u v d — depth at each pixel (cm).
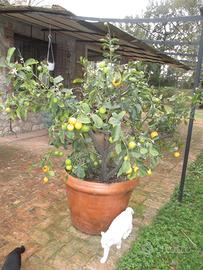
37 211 333
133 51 852
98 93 247
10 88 517
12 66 230
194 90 320
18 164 484
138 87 257
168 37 1098
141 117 272
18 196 366
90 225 287
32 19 576
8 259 231
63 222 313
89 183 266
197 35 1195
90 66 288
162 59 950
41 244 275
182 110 295
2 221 307
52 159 508
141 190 412
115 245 278
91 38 782
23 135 696
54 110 237
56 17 477
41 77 244
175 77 1720
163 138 290
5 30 625
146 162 292
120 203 279
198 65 336
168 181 458
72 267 248
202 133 966
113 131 208
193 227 321
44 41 751
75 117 229
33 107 249
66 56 841
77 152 289
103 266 252
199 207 372
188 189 427
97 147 282
